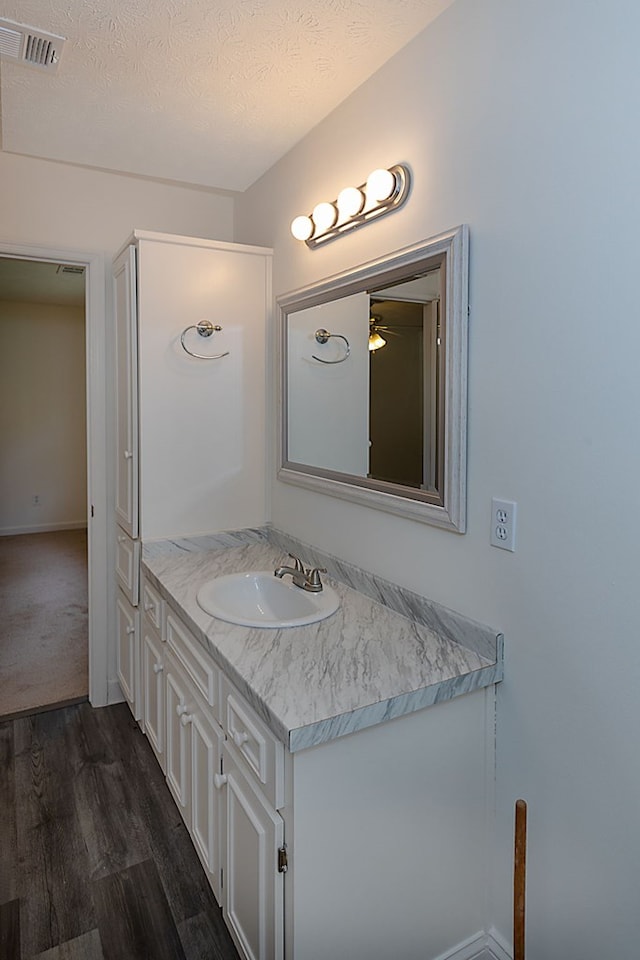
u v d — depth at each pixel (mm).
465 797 1451
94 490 2752
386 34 1594
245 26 1558
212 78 1818
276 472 2496
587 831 1235
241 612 2014
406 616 1705
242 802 1400
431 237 1551
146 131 2164
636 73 1067
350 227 1910
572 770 1259
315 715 1179
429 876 1410
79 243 2600
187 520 2438
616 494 1136
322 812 1222
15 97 1935
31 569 5281
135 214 2695
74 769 2352
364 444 1885
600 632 1180
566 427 1228
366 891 1309
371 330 1826
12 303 6512
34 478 6797
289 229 2342
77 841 1960
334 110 2002
